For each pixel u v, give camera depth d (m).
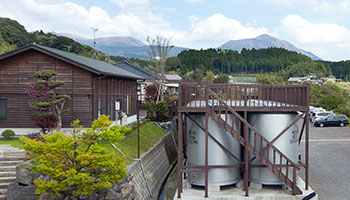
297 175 13.27
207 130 11.66
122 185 10.61
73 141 9.11
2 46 48.31
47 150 8.83
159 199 13.39
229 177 12.41
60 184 8.70
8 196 10.04
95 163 9.00
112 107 21.39
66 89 17.48
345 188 14.27
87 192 8.89
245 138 11.66
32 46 16.88
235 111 11.99
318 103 50.56
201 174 12.43
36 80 17.53
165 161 18.75
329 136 29.45
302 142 26.38
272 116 12.50
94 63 21.86
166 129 23.66
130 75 24.81
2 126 17.61
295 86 12.08
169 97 31.42
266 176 12.48
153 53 38.25
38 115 14.75
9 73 17.67
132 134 17.39
